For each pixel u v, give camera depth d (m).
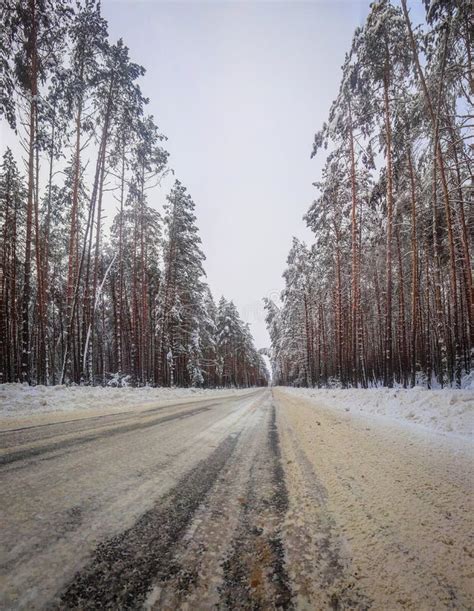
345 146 17.78
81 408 7.42
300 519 1.80
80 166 15.47
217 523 1.75
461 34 10.18
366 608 1.11
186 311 26.16
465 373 16.03
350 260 22.56
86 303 16.44
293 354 40.03
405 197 14.37
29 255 12.32
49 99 14.26
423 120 12.64
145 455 3.16
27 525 1.64
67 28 13.89
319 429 4.93
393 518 1.78
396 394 8.38
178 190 25.80
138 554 1.43
